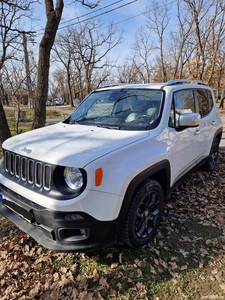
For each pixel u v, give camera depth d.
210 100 4.53
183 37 20.77
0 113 5.90
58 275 2.25
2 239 2.77
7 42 9.25
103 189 1.96
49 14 5.65
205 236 2.81
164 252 2.53
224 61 22.16
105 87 3.77
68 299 2.01
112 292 2.06
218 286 2.11
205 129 4.05
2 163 2.75
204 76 22.14
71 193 1.92
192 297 2.01
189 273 2.26
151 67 33.94
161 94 3.04
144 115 2.88
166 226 2.99
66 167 1.96
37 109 6.03
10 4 6.35
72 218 1.92
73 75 42.56
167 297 2.02
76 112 3.56
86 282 2.17
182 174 3.41
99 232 2.01
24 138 2.64
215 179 4.57
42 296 2.05
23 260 2.45
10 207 2.41
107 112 3.19
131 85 3.49
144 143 2.42
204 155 4.30
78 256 2.47
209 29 17.88
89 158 1.96
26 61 10.96
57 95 65.38
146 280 2.18
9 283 2.19
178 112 3.15
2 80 10.95
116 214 2.08
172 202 3.62
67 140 2.37
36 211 2.03
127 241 2.38
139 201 2.36
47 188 2.03
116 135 2.48
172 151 2.86
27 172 2.21
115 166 2.06
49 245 2.05
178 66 25.77
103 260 2.41
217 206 3.53
